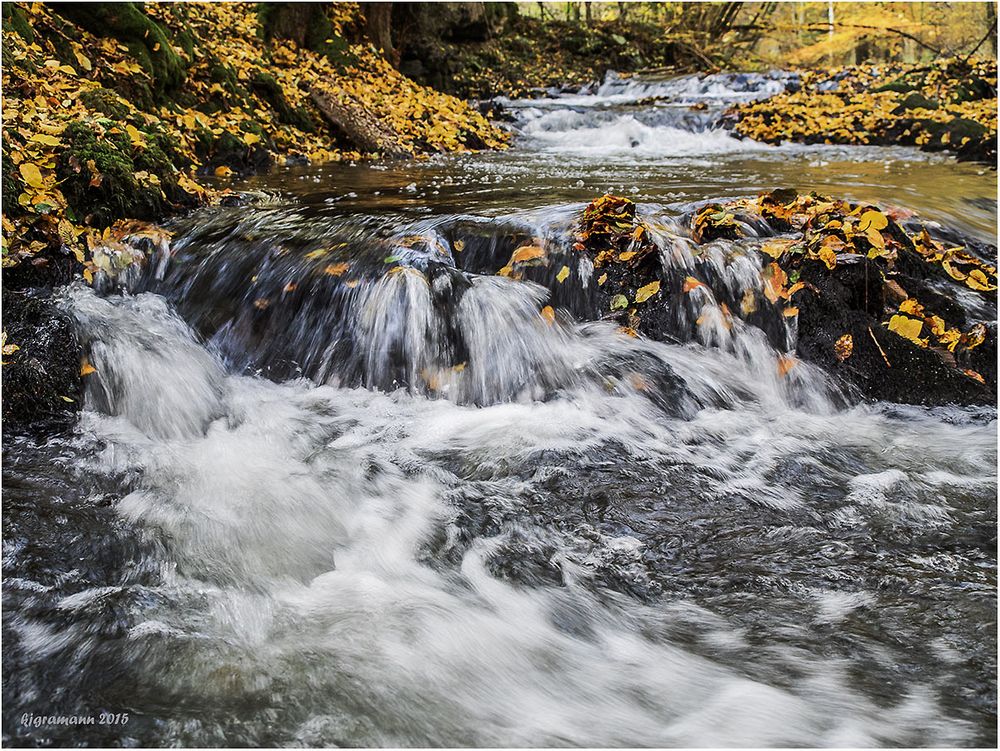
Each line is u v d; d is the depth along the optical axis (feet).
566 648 6.99
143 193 15.52
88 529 8.41
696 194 18.20
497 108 40.19
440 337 12.32
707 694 6.46
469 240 14.10
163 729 5.91
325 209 16.49
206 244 14.48
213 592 7.56
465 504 9.20
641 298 13.10
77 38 21.66
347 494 9.39
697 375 12.25
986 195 19.66
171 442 10.80
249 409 11.74
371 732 5.98
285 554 8.25
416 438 10.85
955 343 12.83
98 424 10.96
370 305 12.59
